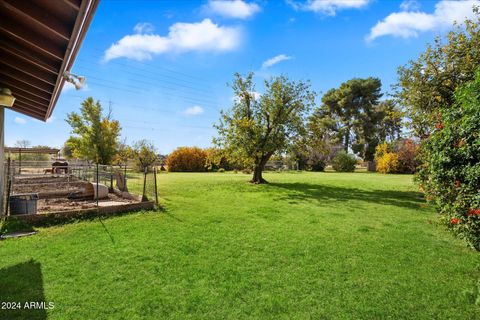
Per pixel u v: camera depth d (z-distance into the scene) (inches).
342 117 1674.5
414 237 222.1
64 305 114.7
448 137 169.2
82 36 122.6
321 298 125.3
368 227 252.4
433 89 379.9
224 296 125.3
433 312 115.9
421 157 241.9
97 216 271.6
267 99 591.8
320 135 617.3
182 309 114.3
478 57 349.4
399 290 134.2
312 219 281.1
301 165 1278.3
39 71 179.0
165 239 205.9
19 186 458.0
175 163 1111.0
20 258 163.6
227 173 1007.0
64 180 557.0
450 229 182.7
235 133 585.0
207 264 161.2
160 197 400.2
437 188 182.2
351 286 137.5
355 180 724.0
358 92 1646.2
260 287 134.6
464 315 113.9
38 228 228.7
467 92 162.2
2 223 225.6
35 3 109.9
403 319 110.7
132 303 117.7
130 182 579.5
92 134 808.9
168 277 143.3
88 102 808.9
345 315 112.4
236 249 187.3
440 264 167.0
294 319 109.2
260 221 269.4
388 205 365.4
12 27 123.7
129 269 152.0
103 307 114.0
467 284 141.2
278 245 197.2
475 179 151.3
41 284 132.3
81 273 145.6
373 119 1592.0
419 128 362.3
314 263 165.6
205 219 273.0
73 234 214.1
